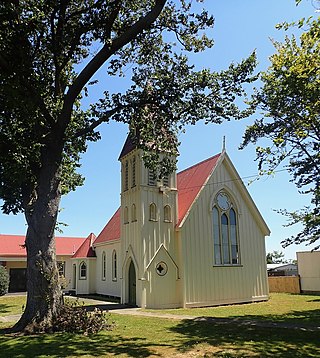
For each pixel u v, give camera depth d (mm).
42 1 12555
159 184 22453
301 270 32438
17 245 37406
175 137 17219
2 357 8977
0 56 11852
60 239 40250
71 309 13445
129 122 16031
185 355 9062
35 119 13125
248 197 25469
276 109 16062
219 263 23438
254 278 24797
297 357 8789
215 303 22375
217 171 24453
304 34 14477
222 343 10445
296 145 15734
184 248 21953
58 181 13820
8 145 13867
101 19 13477
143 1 14812
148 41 15570
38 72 14008
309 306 21047
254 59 14914
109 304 22266
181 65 15406
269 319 15695
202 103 15359
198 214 22984
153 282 20953
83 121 15969
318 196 13891
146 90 15719
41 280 12852
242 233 24969
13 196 17625
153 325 13930
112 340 10992
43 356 9008
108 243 28812
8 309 20500
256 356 8875
